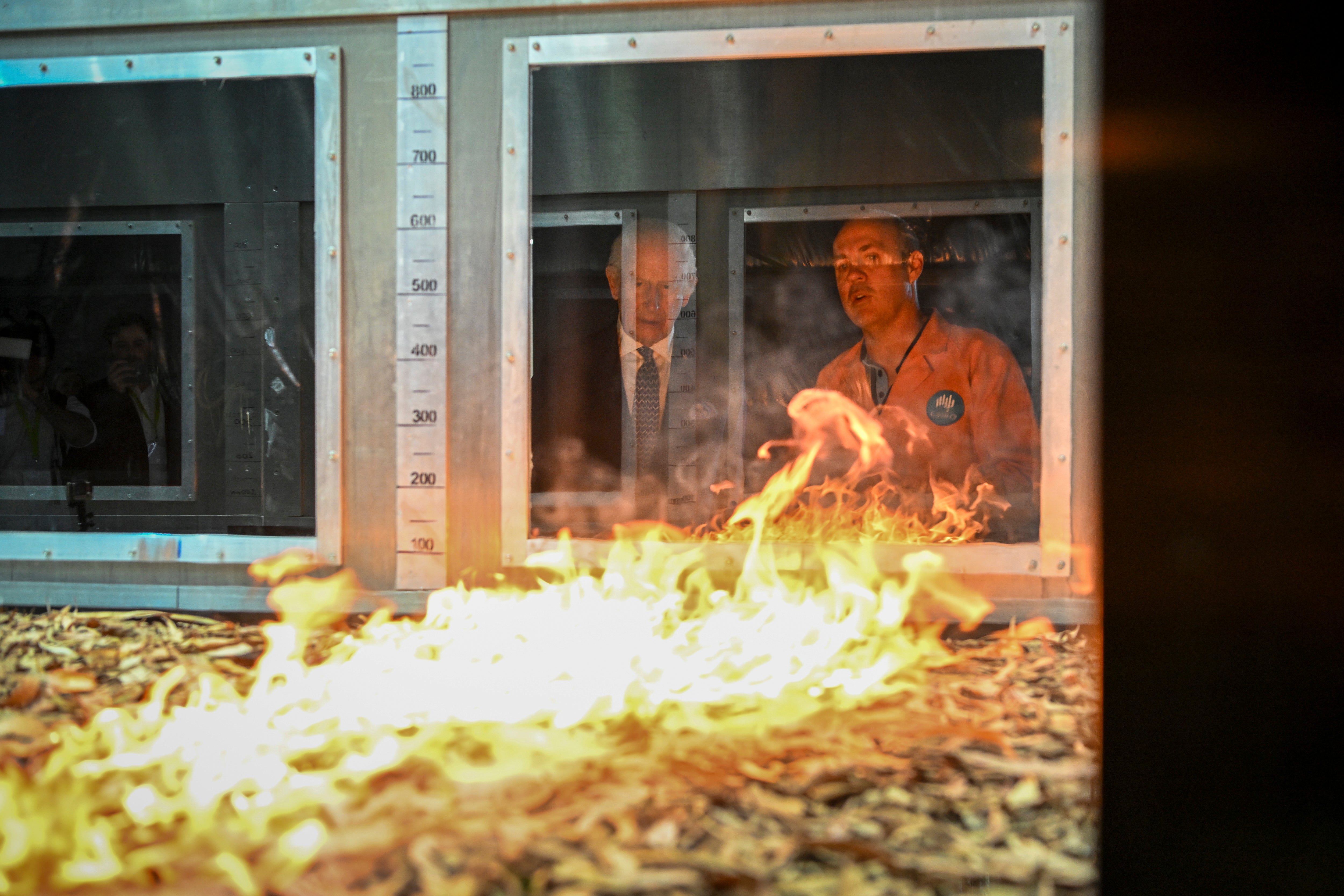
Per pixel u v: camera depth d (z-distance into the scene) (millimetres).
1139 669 2059
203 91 4504
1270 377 2049
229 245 4574
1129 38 2133
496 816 2330
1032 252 4234
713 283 4434
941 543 4227
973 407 4305
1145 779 2031
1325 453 2025
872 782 2533
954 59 4203
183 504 4660
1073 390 4152
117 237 4648
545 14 4297
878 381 4379
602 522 4453
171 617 4359
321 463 4383
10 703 3195
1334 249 2021
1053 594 4180
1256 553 2033
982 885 2037
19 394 4688
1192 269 2072
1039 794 2453
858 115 4277
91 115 4578
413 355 4348
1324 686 1990
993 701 3207
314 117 4434
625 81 4332
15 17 4473
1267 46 2041
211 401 4645
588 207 4406
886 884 2041
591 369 4461
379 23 4348
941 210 4297
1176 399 2082
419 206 4336
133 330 4676
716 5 4254
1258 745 2000
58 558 4512
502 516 4336
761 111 4316
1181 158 2109
